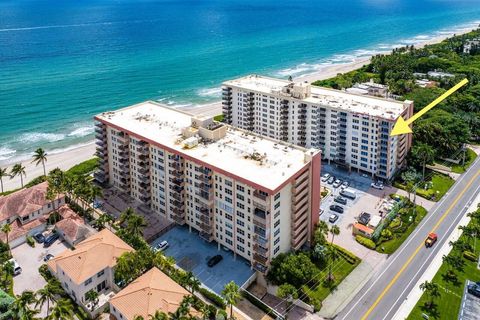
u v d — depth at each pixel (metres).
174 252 141.75
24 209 153.62
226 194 132.62
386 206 169.38
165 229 152.00
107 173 180.62
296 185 129.38
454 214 167.12
